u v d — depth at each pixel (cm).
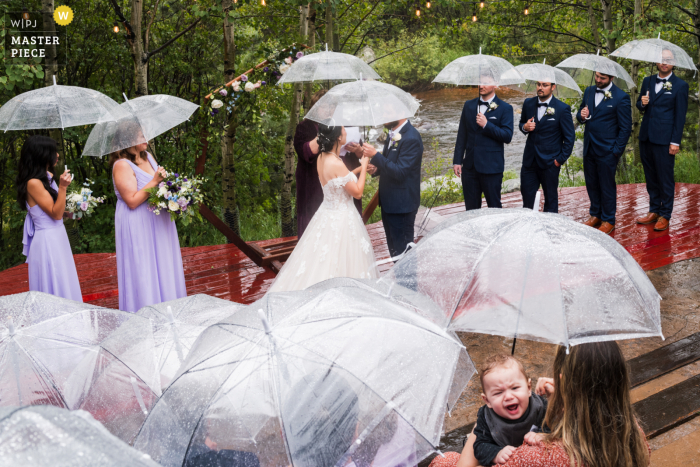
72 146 1067
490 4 1220
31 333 188
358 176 451
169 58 1038
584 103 618
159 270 405
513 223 214
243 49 1113
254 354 160
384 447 155
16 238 1060
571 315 185
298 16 958
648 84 628
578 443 166
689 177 983
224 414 151
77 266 613
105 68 1033
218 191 1146
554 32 1244
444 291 206
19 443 73
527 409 193
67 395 181
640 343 383
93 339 200
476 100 538
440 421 163
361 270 400
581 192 831
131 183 384
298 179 467
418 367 171
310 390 155
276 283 406
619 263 200
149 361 204
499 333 188
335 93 395
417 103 421
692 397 316
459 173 560
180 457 149
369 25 1187
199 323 238
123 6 984
